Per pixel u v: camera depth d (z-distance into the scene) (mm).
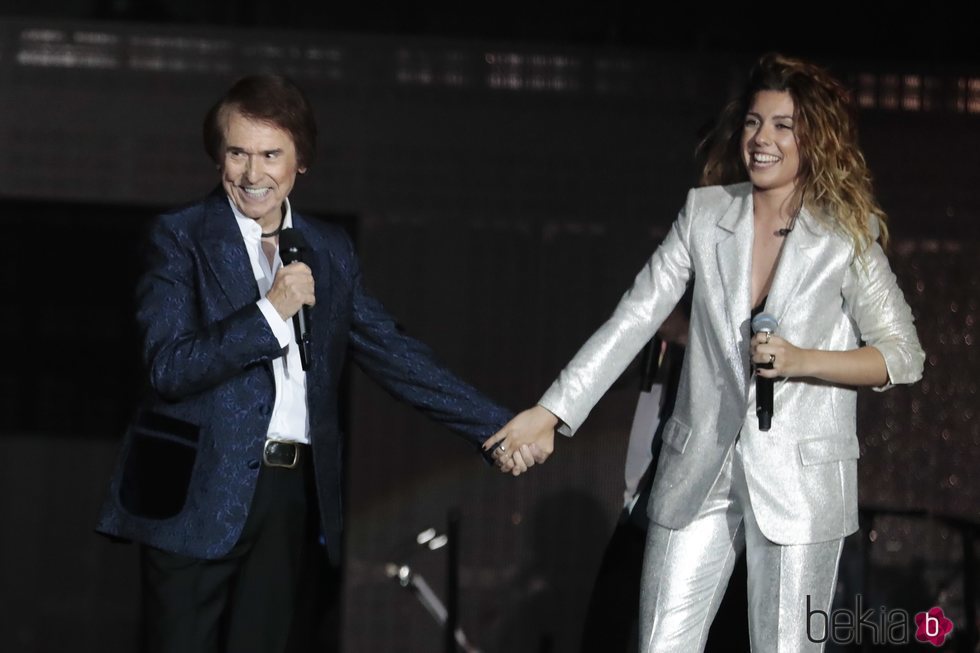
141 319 12695
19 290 28297
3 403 28531
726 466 12555
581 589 23000
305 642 13820
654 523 12914
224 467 12555
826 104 12633
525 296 23297
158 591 12648
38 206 25875
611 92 23094
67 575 28797
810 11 23047
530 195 23219
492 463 14148
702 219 13023
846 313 12812
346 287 13547
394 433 23250
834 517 12398
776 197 12844
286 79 13008
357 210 23188
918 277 22938
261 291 13078
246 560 12875
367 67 23062
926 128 22859
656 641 12594
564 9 23328
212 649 12828
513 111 23125
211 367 12234
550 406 13453
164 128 22844
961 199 22891
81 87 22797
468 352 23312
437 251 23266
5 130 22750
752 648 12578
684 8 23172
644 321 13320
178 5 23359
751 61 22922
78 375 28641
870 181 13086
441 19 23422
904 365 12453
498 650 23031
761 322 12039
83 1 23297
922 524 22609
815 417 12453
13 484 28641
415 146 23141
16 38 22719
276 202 12961
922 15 22984
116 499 12766
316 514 13398
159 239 12984
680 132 23047
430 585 23219
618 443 22953
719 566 12789
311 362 13078
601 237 23219
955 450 22797
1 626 28688
